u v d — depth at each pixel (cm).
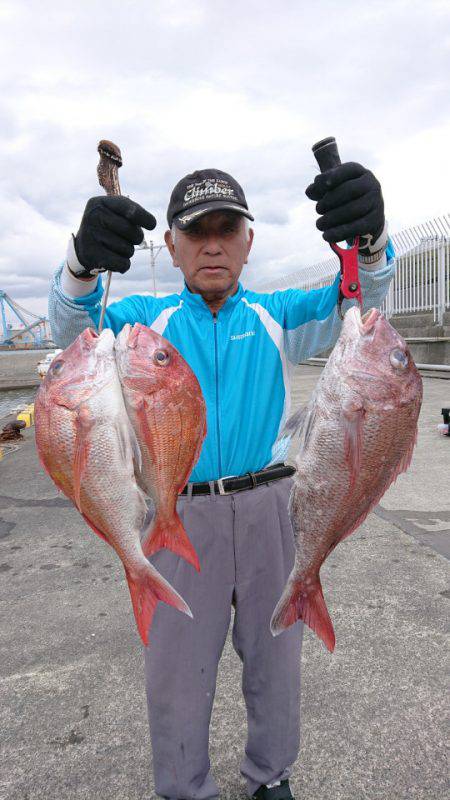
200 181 170
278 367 188
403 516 432
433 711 218
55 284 169
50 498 561
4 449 866
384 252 172
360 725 214
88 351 149
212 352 180
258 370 183
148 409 149
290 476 188
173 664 173
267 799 180
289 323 191
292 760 183
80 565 384
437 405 900
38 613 318
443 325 1359
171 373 151
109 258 152
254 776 183
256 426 181
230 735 216
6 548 428
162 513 152
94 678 253
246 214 169
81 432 144
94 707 233
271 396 185
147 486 154
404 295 1552
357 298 166
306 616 162
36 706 236
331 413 155
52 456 147
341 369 155
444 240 1365
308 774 194
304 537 162
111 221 150
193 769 176
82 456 144
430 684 234
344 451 154
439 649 256
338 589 319
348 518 160
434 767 193
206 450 177
